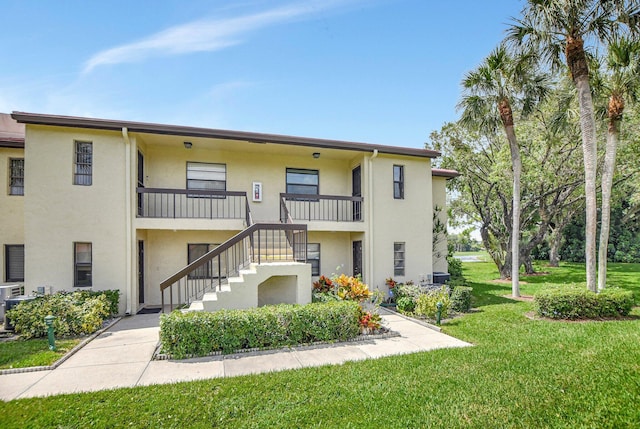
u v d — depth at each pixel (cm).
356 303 728
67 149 902
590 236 898
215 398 416
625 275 1761
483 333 710
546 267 2395
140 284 1037
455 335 703
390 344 648
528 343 626
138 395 425
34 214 876
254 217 1180
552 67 1003
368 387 445
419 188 1226
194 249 1124
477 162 1830
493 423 355
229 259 1134
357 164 1242
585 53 957
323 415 375
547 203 1862
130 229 924
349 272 1288
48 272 879
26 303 731
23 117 845
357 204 1239
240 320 610
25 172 875
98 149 920
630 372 467
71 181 902
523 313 902
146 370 519
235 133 994
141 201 1021
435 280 1242
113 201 925
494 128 1247
